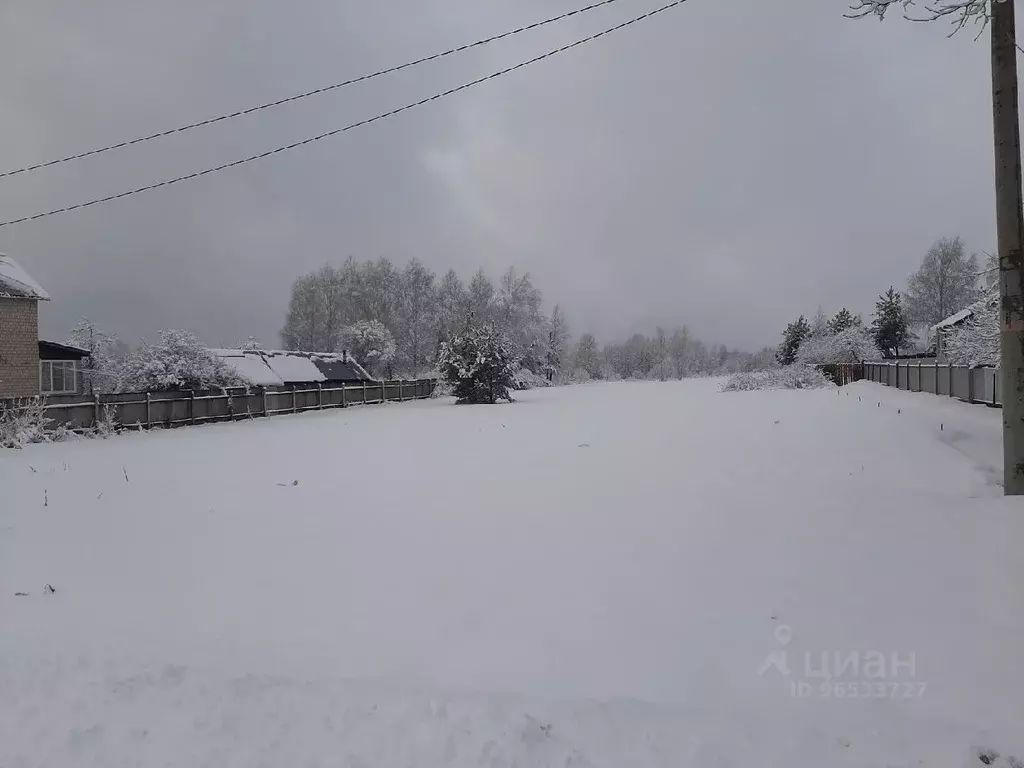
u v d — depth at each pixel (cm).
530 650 372
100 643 394
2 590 495
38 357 2370
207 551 592
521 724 283
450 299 6469
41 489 916
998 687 310
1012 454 680
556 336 6806
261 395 2580
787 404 2095
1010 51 689
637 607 427
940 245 5456
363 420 2231
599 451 1187
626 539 584
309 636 401
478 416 2238
